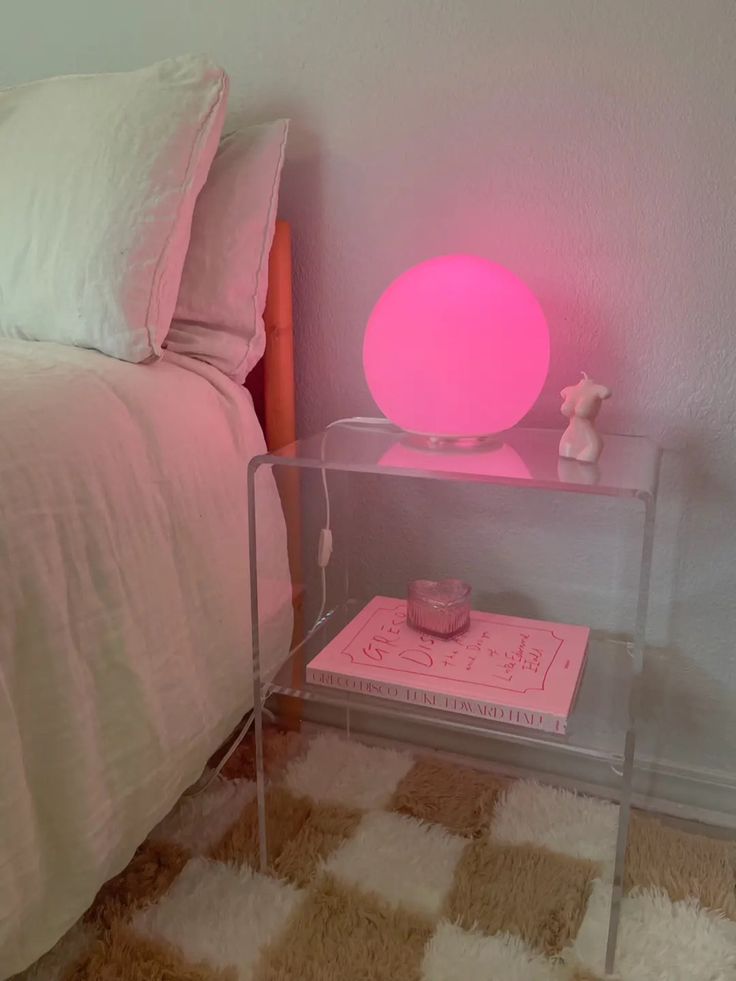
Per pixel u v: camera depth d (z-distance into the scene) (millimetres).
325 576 1216
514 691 861
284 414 1104
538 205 984
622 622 1074
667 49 893
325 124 1064
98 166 922
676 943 852
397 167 1040
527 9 938
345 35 1028
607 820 1048
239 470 959
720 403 961
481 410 855
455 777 1139
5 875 638
